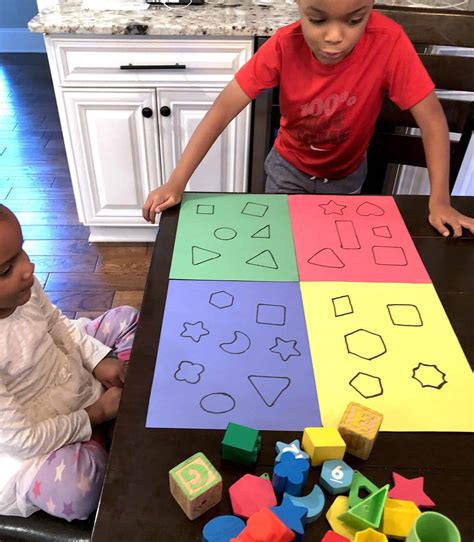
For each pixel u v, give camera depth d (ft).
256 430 2.10
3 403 2.79
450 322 2.81
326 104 4.37
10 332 3.05
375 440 2.21
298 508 1.91
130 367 2.47
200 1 5.97
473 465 2.14
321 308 2.85
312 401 2.35
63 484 2.90
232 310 2.81
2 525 2.97
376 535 1.82
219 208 3.66
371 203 3.76
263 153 6.26
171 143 6.35
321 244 3.34
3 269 2.68
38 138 9.54
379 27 4.05
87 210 6.97
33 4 12.43
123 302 6.48
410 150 5.18
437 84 4.80
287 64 4.20
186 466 1.98
